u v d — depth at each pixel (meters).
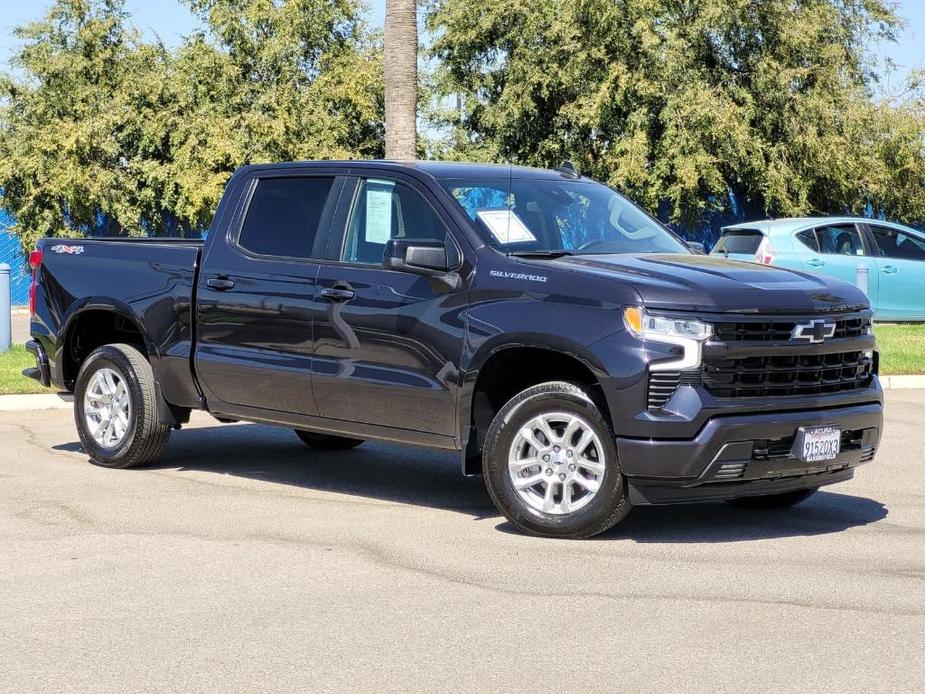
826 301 6.89
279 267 7.97
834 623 5.27
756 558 6.43
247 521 7.25
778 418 6.60
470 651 4.89
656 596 5.68
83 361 9.38
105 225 27.42
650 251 7.71
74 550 6.51
